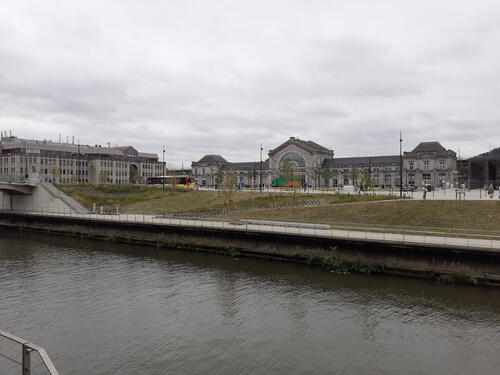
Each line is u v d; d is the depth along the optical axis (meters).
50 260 39.78
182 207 72.00
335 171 126.44
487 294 27.02
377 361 18.78
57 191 75.88
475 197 57.56
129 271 34.78
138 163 162.25
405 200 49.44
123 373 17.83
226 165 154.25
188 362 18.80
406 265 31.62
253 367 18.33
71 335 21.66
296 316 23.98
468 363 18.56
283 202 62.34
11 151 137.88
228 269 34.94
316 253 35.72
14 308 25.64
